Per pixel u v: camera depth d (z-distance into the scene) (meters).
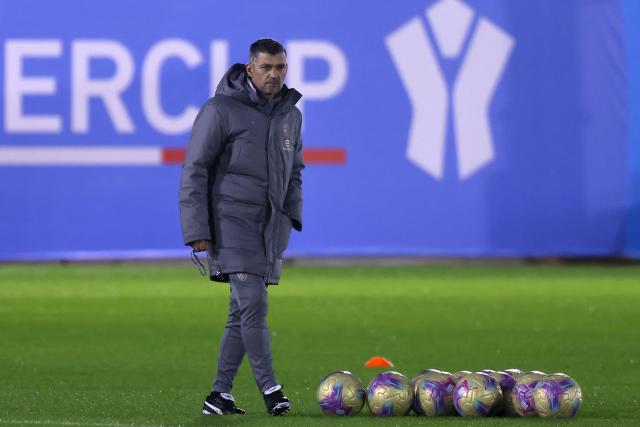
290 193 28.59
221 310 58.78
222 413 28.44
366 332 49.72
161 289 70.81
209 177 27.75
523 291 69.62
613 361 40.81
